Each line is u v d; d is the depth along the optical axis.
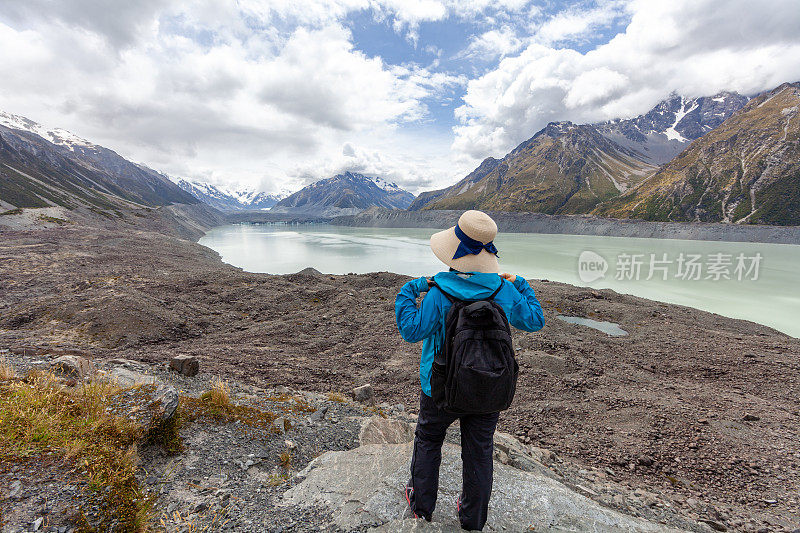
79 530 2.17
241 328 23.88
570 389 13.36
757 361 16.80
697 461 8.09
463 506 2.53
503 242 145.25
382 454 3.72
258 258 103.94
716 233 158.50
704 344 20.31
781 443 8.76
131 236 85.88
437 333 2.39
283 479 3.51
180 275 37.62
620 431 9.91
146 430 3.42
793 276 65.94
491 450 2.46
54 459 2.64
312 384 13.23
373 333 22.78
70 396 3.54
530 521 2.89
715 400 12.14
